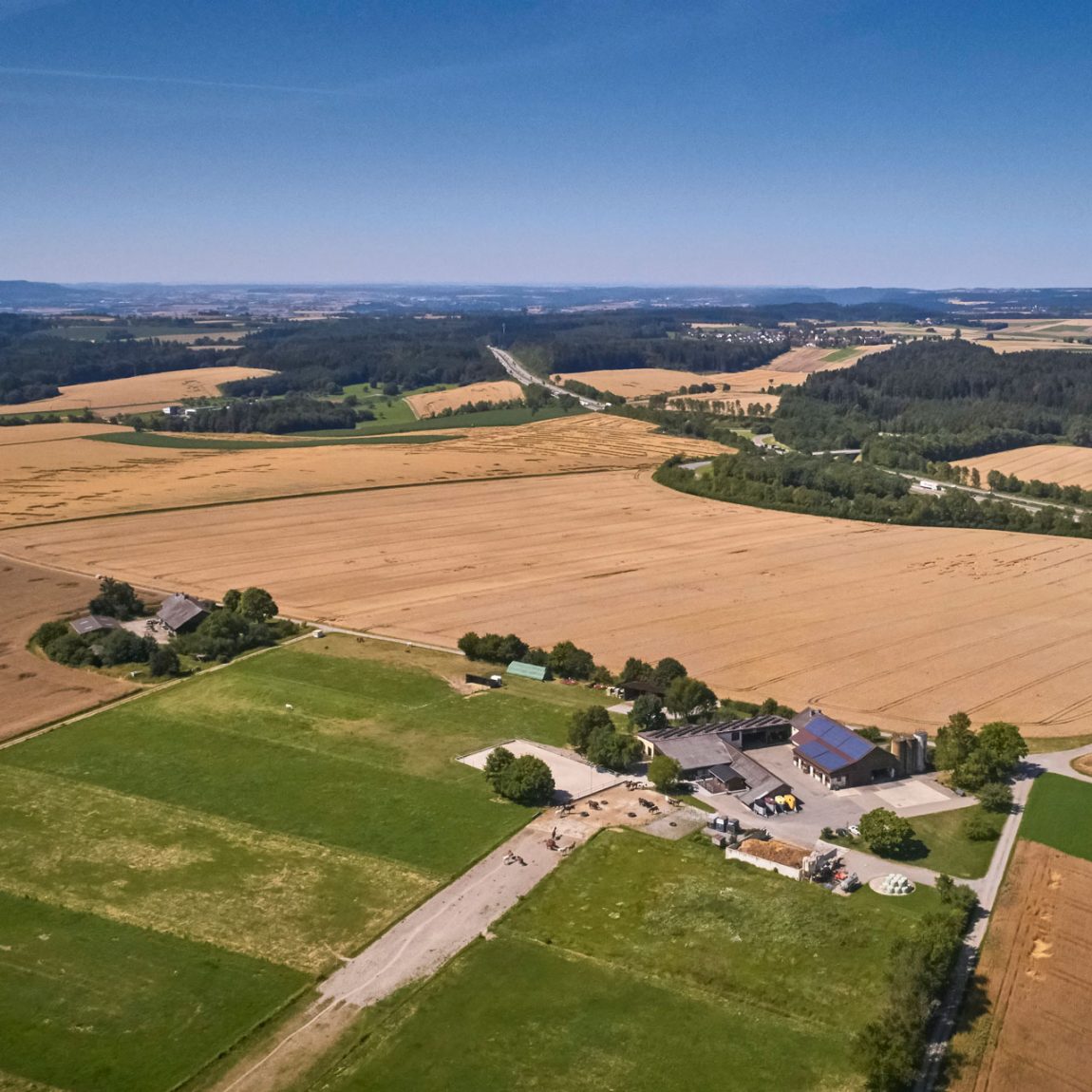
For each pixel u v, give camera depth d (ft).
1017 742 344.49
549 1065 211.00
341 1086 204.95
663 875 284.41
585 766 357.20
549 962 245.04
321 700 412.77
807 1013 227.20
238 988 233.96
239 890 274.36
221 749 363.97
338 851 295.69
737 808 327.47
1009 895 272.92
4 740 369.09
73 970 239.50
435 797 330.54
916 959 229.04
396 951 248.93
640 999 231.91
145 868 284.20
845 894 275.39
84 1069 208.13
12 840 297.74
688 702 397.39
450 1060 212.43
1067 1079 205.46
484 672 447.83
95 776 340.80
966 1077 206.28
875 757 345.51
